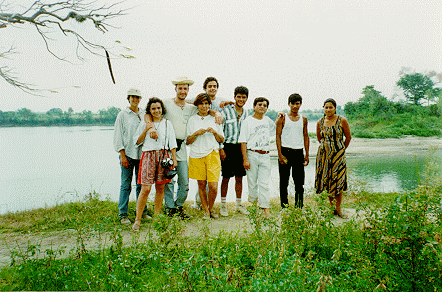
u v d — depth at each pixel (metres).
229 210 6.04
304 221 3.59
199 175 5.26
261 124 5.30
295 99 5.22
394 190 7.68
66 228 4.84
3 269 3.17
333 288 2.59
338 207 5.29
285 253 2.89
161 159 4.75
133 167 5.32
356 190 7.00
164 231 3.54
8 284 2.85
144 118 4.91
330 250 3.40
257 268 2.78
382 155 16.28
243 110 5.63
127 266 3.09
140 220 5.09
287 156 5.32
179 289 2.66
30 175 13.52
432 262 2.75
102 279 2.84
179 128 5.25
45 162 18.30
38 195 9.29
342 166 5.19
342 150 5.19
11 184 11.30
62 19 4.06
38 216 5.49
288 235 3.42
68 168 15.96
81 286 2.83
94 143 32.16
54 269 3.05
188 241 3.65
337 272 3.12
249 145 5.30
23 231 4.75
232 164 5.57
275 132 5.60
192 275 2.75
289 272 2.60
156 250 3.43
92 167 16.25
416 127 31.98
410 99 44.16
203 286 2.62
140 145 5.15
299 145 5.31
